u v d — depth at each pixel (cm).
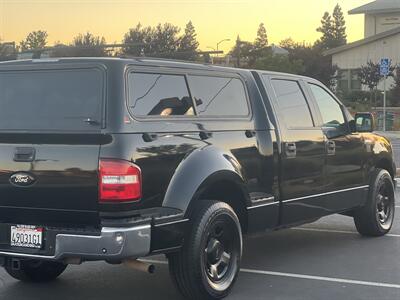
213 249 547
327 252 753
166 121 518
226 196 591
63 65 512
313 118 714
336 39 10981
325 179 716
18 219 510
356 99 4791
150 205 489
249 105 623
